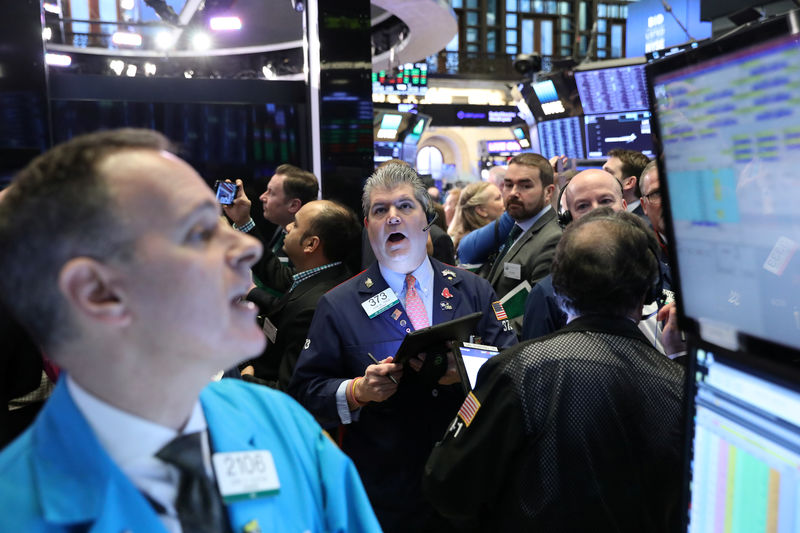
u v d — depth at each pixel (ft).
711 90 2.04
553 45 81.61
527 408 3.92
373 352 5.93
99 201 1.79
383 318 6.00
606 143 17.03
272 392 2.63
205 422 2.20
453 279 6.34
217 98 10.75
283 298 7.53
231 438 2.21
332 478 2.46
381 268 6.22
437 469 4.24
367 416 5.86
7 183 9.21
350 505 2.50
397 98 60.44
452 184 65.21
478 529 4.37
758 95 1.87
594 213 4.68
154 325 1.86
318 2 10.81
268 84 11.00
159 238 1.84
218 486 2.06
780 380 1.93
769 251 1.93
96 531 1.78
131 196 1.82
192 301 1.87
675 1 28.30
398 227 5.95
